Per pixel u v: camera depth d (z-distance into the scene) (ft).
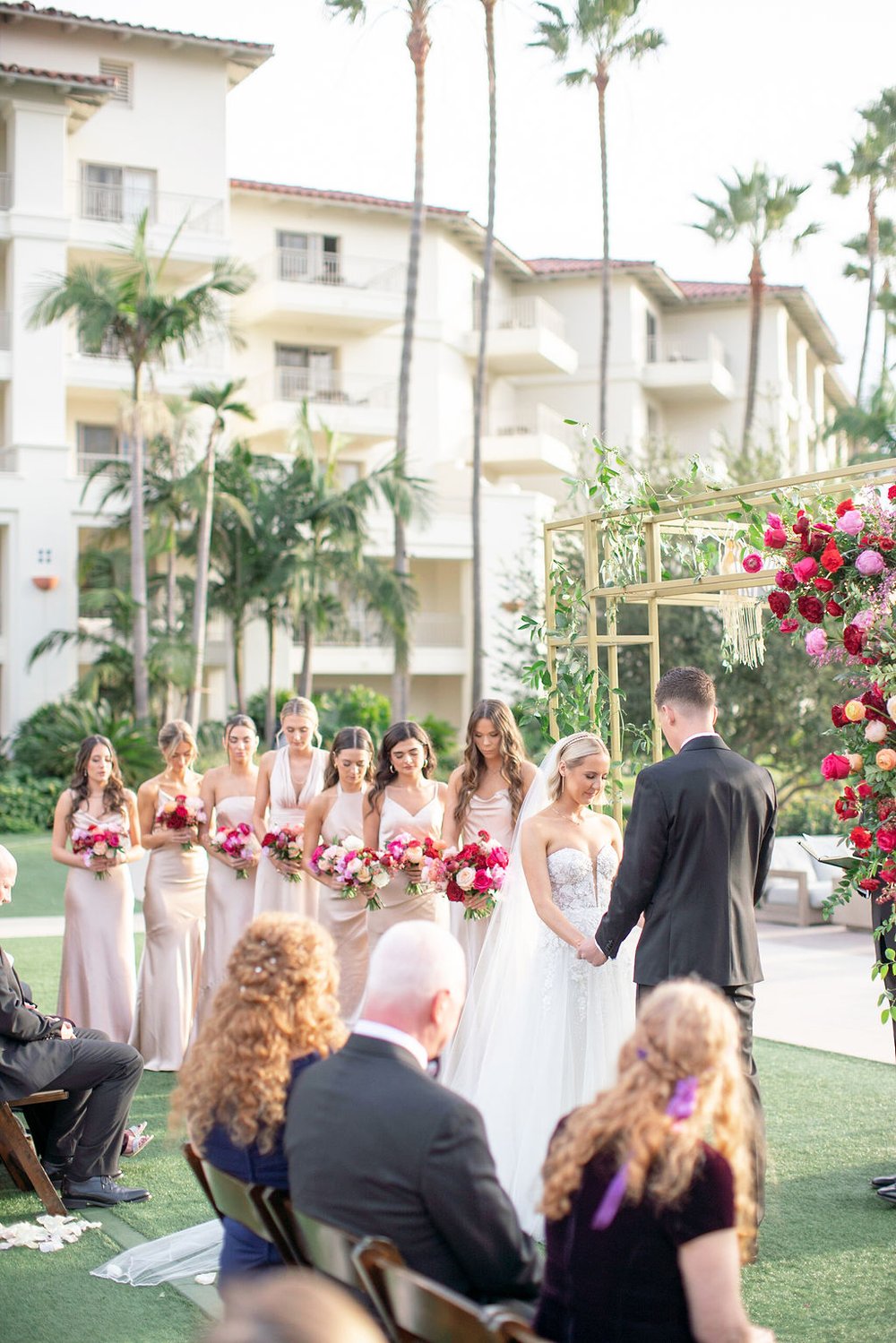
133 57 92.84
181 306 67.87
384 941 9.13
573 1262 7.72
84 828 22.95
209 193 94.99
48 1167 17.20
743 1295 13.42
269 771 24.39
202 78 94.84
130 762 68.33
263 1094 9.89
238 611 79.05
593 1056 15.83
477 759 21.21
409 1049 8.86
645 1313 7.43
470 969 20.04
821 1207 16.02
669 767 14.42
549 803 17.54
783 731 53.62
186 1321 13.03
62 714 73.20
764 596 22.62
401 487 77.46
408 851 21.35
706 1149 7.52
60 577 81.97
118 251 88.58
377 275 105.40
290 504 77.92
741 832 14.37
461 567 101.19
